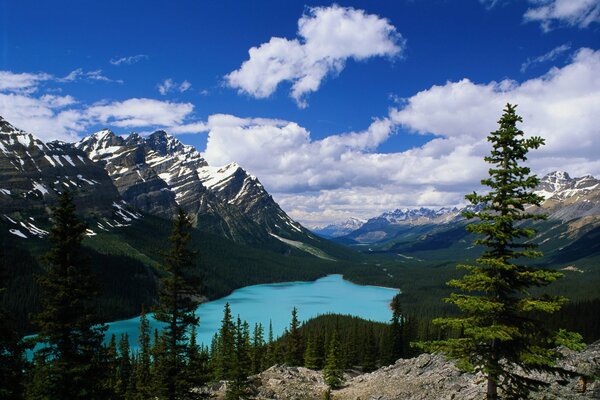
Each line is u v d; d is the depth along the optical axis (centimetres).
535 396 3538
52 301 2592
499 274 1944
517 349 1928
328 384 7194
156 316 2998
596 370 3781
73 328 2592
